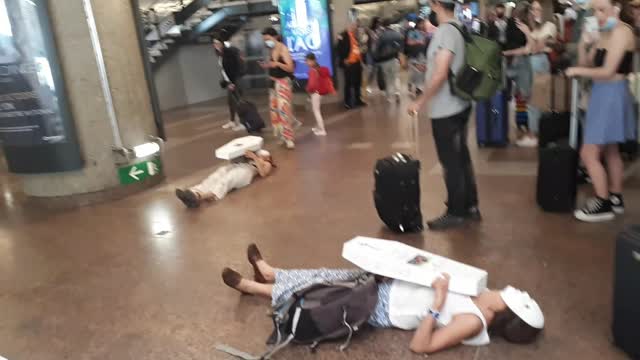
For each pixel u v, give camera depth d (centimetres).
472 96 379
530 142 645
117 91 584
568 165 416
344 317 270
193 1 1361
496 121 643
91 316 332
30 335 316
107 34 570
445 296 263
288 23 1112
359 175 587
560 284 317
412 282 277
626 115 387
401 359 260
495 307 259
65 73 554
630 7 468
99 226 502
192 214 509
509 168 562
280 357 269
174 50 1389
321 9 1092
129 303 344
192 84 1465
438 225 418
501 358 254
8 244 477
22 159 576
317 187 557
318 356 268
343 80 1187
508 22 659
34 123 559
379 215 419
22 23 531
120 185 592
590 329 271
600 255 349
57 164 569
